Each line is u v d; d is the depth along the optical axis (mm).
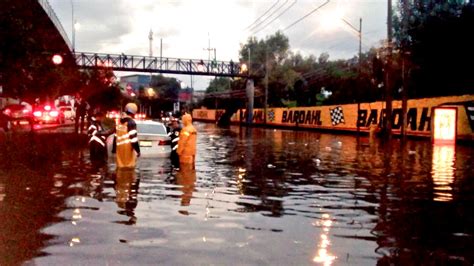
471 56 39250
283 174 13641
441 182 12336
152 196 9570
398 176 13531
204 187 10852
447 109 29812
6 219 7449
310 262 5559
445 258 5820
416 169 15422
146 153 16484
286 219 7742
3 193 9742
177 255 5734
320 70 83688
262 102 87188
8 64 24859
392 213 8344
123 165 13578
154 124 17656
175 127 16891
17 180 11531
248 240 6438
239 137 37156
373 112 45281
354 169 15234
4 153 18719
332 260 5652
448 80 42000
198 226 7156
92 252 5809
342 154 21562
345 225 7406
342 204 9117
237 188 10875
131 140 13273
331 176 13352
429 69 42531
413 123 39156
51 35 42125
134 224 7203
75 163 15219
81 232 6711
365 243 6410
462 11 39531
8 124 34781
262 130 55219
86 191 10055
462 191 10875
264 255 5793
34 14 29375
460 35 39438
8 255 5676
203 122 98938
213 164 16062
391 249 6156
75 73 44750
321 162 17547
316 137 39281
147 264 5402
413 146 28734
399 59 35906
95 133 17219
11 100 55406
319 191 10648
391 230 7133
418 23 42125
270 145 27406
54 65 35219
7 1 23438
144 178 12039
